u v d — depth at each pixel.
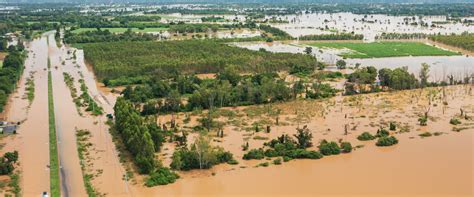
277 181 141.88
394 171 148.25
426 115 198.38
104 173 146.25
